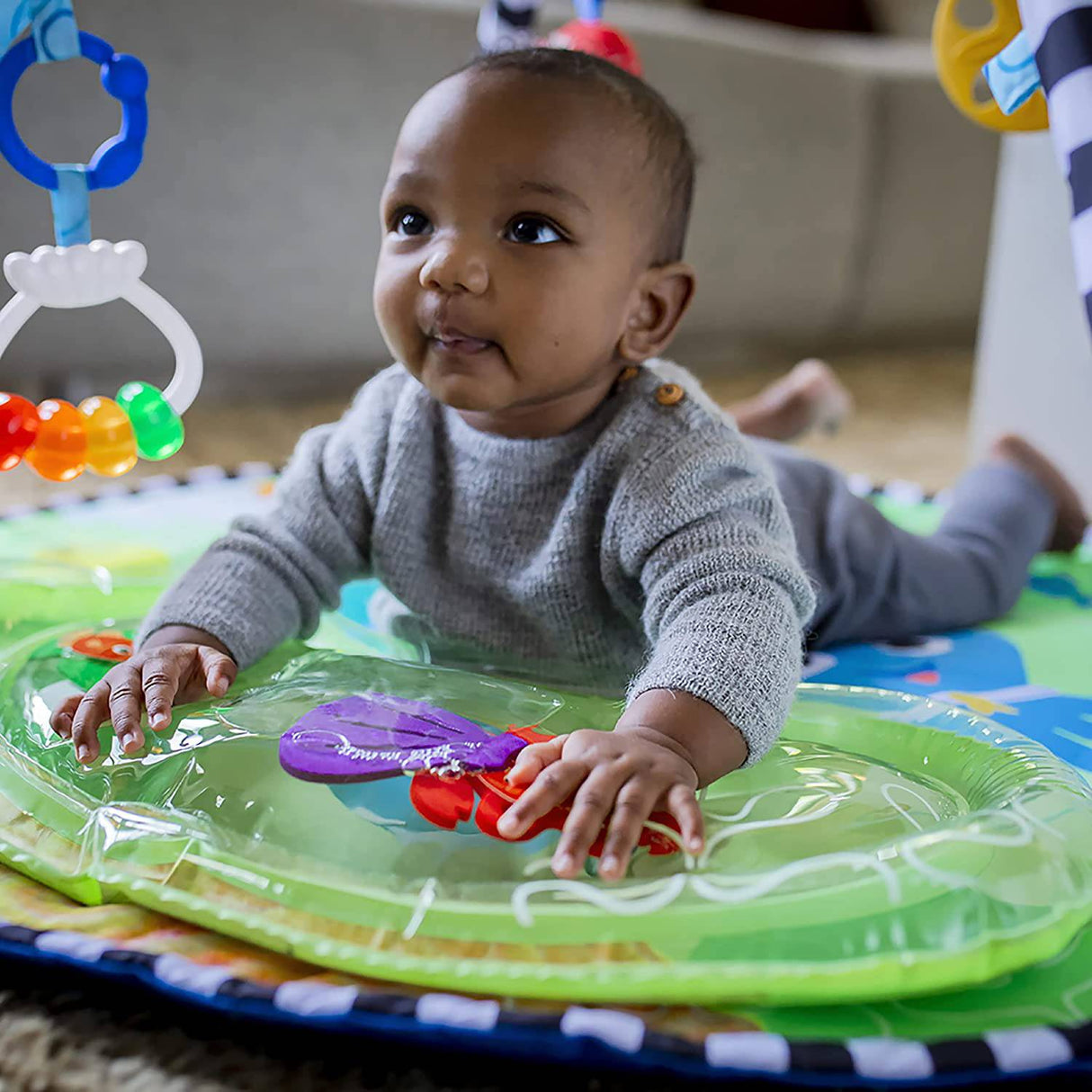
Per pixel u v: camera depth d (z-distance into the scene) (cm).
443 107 79
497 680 81
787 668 72
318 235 203
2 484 163
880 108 247
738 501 80
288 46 193
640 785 62
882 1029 57
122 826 67
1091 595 115
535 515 85
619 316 81
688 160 85
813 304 254
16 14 74
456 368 78
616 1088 56
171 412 80
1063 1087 56
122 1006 61
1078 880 62
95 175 78
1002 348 158
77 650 87
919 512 133
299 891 62
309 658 86
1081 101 65
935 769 75
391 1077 57
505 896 61
